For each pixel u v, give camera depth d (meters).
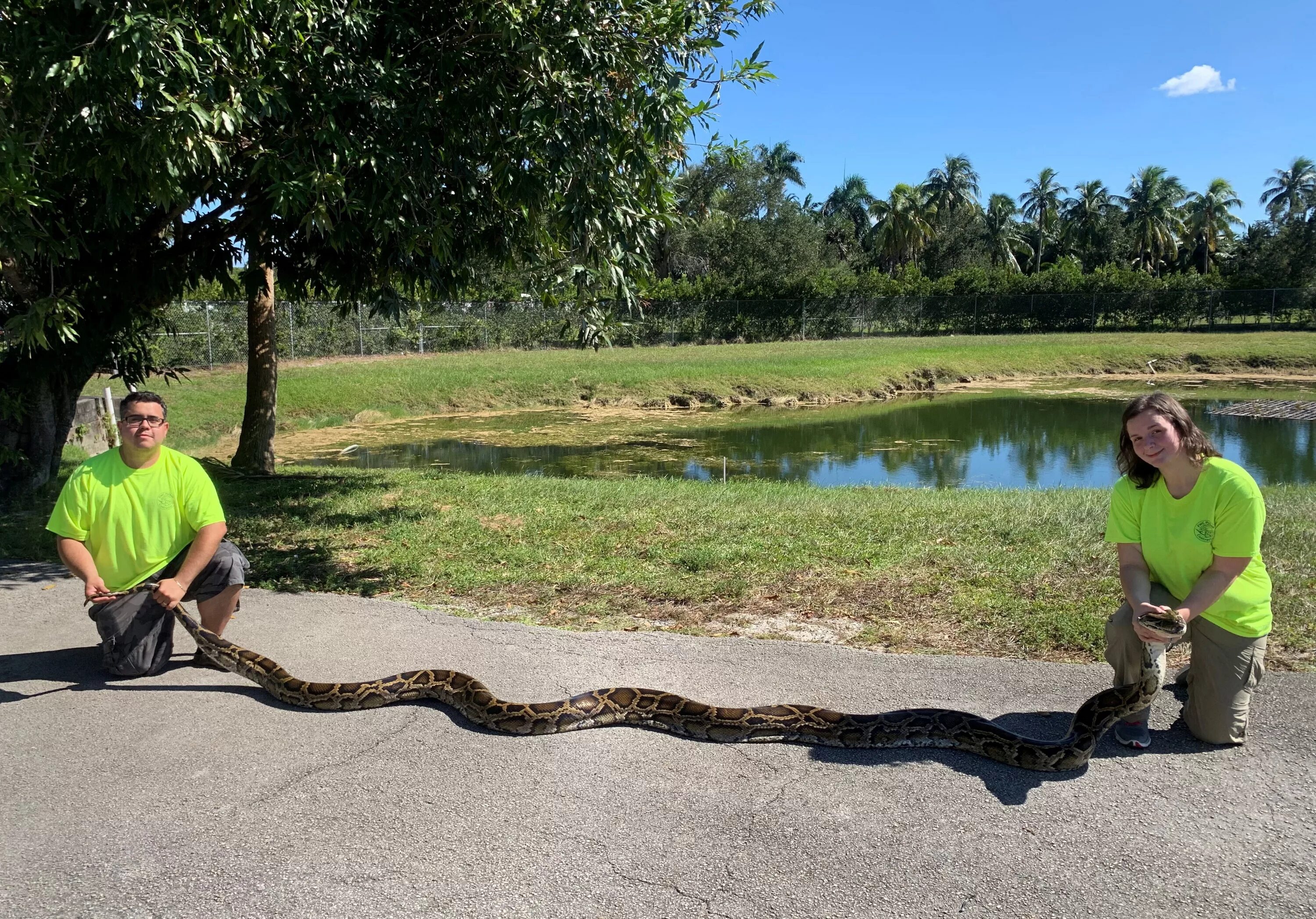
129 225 9.56
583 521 9.50
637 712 4.56
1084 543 8.00
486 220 8.97
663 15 7.56
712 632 6.15
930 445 21.12
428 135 7.89
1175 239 78.75
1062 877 3.26
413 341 38.72
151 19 6.11
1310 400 30.11
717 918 3.05
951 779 3.98
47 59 6.31
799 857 3.40
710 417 26.33
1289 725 4.41
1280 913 3.06
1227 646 4.08
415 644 5.77
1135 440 4.10
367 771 4.08
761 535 8.67
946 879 3.26
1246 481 3.92
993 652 5.66
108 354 10.90
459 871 3.31
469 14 7.75
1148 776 3.96
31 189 7.19
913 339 49.97
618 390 29.45
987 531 8.56
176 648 5.70
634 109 7.51
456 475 13.71
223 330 31.45
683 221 9.12
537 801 3.82
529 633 5.98
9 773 4.04
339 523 9.62
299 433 23.09
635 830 3.59
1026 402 30.25
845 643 5.88
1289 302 51.62
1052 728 4.44
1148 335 50.50
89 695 4.93
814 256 58.22
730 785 3.95
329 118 7.36
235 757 4.20
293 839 3.53
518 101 7.75
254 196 9.25
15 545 8.50
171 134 6.41
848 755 4.22
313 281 11.26
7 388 10.22
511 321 42.62
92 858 3.39
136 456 5.04
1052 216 87.25
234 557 5.39
